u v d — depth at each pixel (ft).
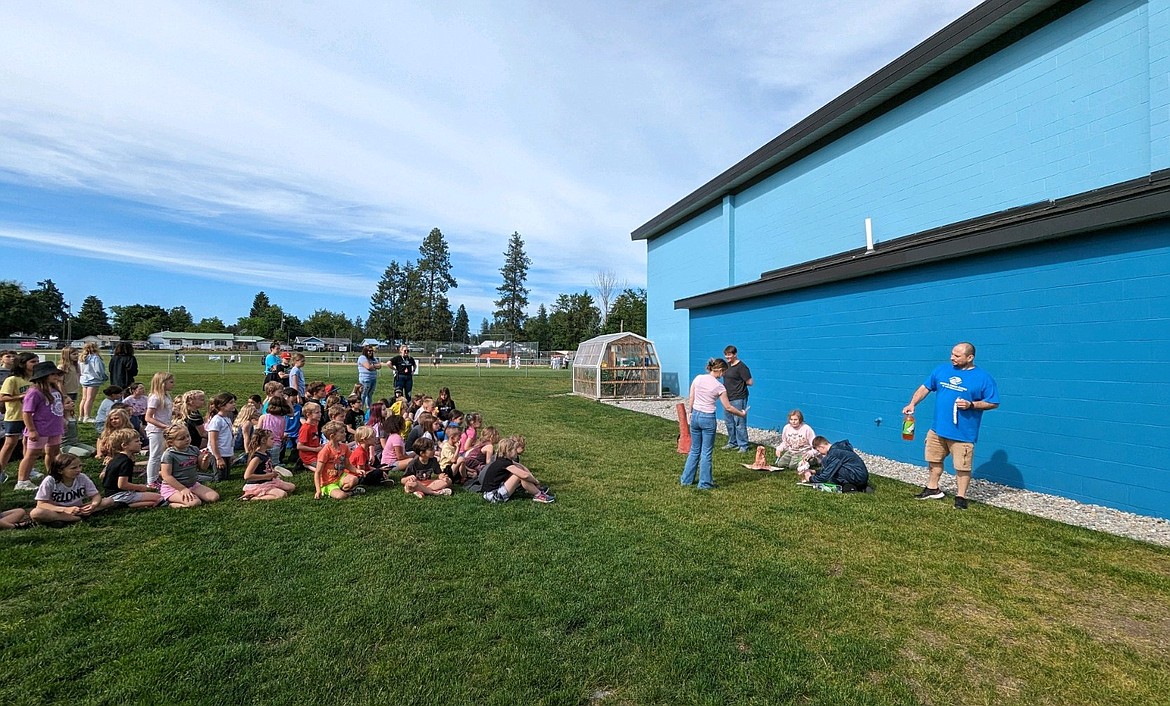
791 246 44.47
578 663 9.22
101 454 22.08
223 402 22.16
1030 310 20.56
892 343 26.66
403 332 285.02
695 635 10.10
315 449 24.03
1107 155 23.84
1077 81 24.95
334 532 15.64
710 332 43.55
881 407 27.30
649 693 8.55
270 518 16.98
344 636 9.90
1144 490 17.20
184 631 9.98
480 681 8.70
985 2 27.45
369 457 21.63
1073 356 19.17
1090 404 18.66
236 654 9.26
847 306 29.45
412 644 9.70
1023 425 20.80
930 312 24.66
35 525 15.80
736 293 38.47
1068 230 18.51
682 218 63.41
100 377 34.63
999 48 28.30
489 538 15.17
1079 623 10.84
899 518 17.21
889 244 33.73
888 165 35.01
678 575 12.72
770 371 36.11
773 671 9.11
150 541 14.70
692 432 21.62
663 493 20.34
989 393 17.89
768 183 47.44
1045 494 20.01
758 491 20.68
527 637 9.96
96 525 15.98
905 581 12.57
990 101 28.73
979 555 14.15
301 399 29.76
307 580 12.23
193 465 19.03
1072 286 19.19
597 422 41.01
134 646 9.47
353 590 11.73
